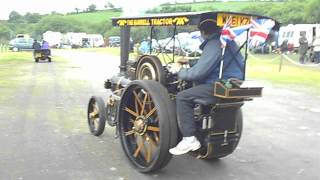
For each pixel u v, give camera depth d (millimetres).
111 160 6492
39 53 30891
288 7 64438
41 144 7281
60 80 17734
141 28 7203
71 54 44625
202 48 5738
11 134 7926
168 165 6312
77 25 104500
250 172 6105
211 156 6000
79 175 5824
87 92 13953
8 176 5719
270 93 14062
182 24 5723
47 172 5902
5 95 12984
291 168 6320
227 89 5348
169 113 5656
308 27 39625
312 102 12320
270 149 7301
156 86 5809
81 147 7145
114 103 7340
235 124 5953
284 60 29828
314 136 8266
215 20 5547
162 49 6496
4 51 52156
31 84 16125
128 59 7449
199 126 5777
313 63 27547
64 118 9508
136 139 6391
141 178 5781
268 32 5535
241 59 5762
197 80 5625
